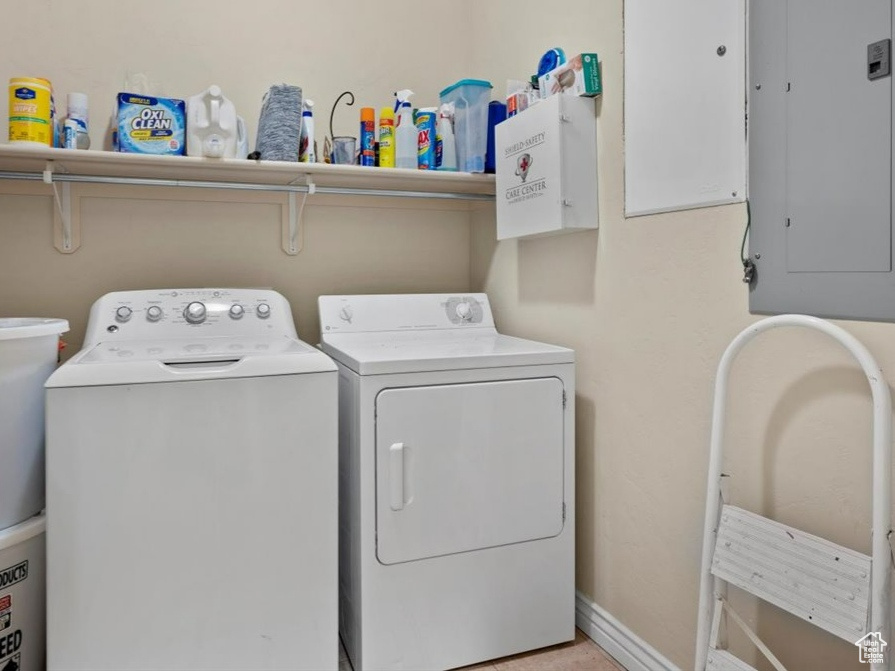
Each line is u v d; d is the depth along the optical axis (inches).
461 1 103.9
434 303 90.4
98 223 83.7
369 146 83.6
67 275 82.4
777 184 50.1
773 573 46.6
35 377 59.7
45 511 58.7
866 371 40.5
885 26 41.8
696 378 59.5
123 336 73.0
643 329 66.0
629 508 68.8
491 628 69.7
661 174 62.6
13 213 80.0
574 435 74.6
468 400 67.8
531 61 85.4
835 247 45.6
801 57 47.6
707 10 56.4
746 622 53.8
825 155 46.1
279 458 60.6
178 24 86.7
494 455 69.1
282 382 60.5
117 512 55.4
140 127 71.9
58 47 81.0
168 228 87.0
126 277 85.2
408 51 100.2
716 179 56.1
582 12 74.0
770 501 52.1
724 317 56.2
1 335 55.7
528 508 70.9
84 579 54.7
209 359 62.4
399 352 70.6
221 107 73.7
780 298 50.2
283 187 88.4
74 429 54.0
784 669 46.9
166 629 57.2
